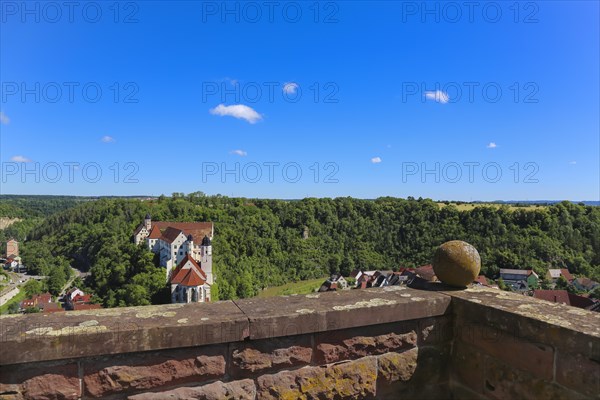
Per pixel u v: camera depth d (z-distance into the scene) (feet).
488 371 10.04
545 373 8.67
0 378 7.11
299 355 9.20
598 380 7.68
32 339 7.16
